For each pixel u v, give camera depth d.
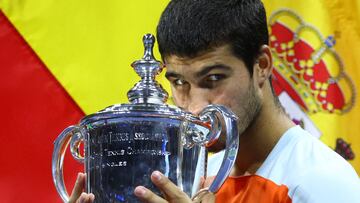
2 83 5.51
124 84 5.39
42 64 5.49
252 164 3.75
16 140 5.48
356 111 5.20
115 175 2.97
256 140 3.71
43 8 5.50
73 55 5.46
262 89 3.66
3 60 5.53
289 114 5.22
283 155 3.65
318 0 5.26
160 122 3.01
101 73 5.43
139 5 5.41
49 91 5.48
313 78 5.23
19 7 5.52
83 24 5.45
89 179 3.07
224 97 3.42
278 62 5.25
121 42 5.41
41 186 5.46
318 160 3.53
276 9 5.27
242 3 3.54
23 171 5.46
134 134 2.99
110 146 3.00
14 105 5.50
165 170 2.99
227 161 3.08
